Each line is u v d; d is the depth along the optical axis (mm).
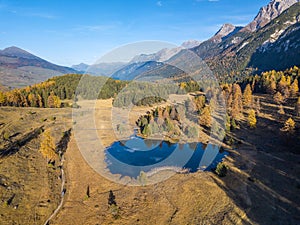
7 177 34500
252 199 30125
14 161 39969
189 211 28328
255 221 26062
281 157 43781
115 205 30000
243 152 46500
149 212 28641
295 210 27781
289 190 32125
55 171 39125
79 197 32438
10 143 48375
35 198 31797
